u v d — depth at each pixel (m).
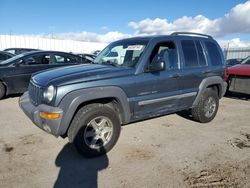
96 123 3.77
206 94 5.40
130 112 4.11
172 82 4.60
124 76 3.95
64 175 3.29
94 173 3.36
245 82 8.11
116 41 5.29
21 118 5.65
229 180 3.22
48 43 28.69
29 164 3.55
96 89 3.63
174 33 5.04
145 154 3.95
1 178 3.17
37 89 3.78
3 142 4.29
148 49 4.32
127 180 3.20
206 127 5.37
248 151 4.15
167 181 3.19
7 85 7.36
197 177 3.29
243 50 22.41
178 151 4.09
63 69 4.19
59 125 3.42
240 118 6.18
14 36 26.34
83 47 31.33
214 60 5.59
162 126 5.35
